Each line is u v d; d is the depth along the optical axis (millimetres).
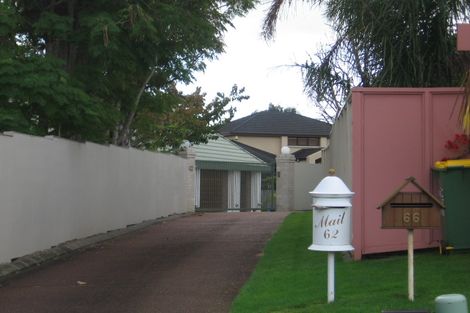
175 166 22406
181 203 23203
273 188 31328
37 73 11781
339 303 6664
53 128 13477
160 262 10875
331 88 13195
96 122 12875
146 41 13633
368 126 9211
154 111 18312
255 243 12961
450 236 8773
